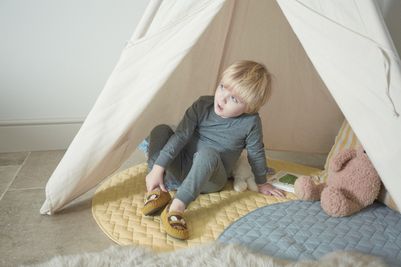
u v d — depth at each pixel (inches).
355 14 33.7
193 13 37.4
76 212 47.4
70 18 64.4
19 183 55.9
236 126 49.8
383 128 33.4
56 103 68.8
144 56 40.0
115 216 45.8
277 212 47.2
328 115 66.6
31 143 69.2
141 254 36.4
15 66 64.6
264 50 62.8
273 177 57.7
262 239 41.0
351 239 41.8
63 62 66.7
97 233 43.1
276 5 57.9
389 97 32.5
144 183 54.4
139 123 49.8
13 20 62.0
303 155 71.0
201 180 44.2
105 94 41.8
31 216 46.4
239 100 46.3
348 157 50.1
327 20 34.4
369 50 33.0
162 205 46.1
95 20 65.7
